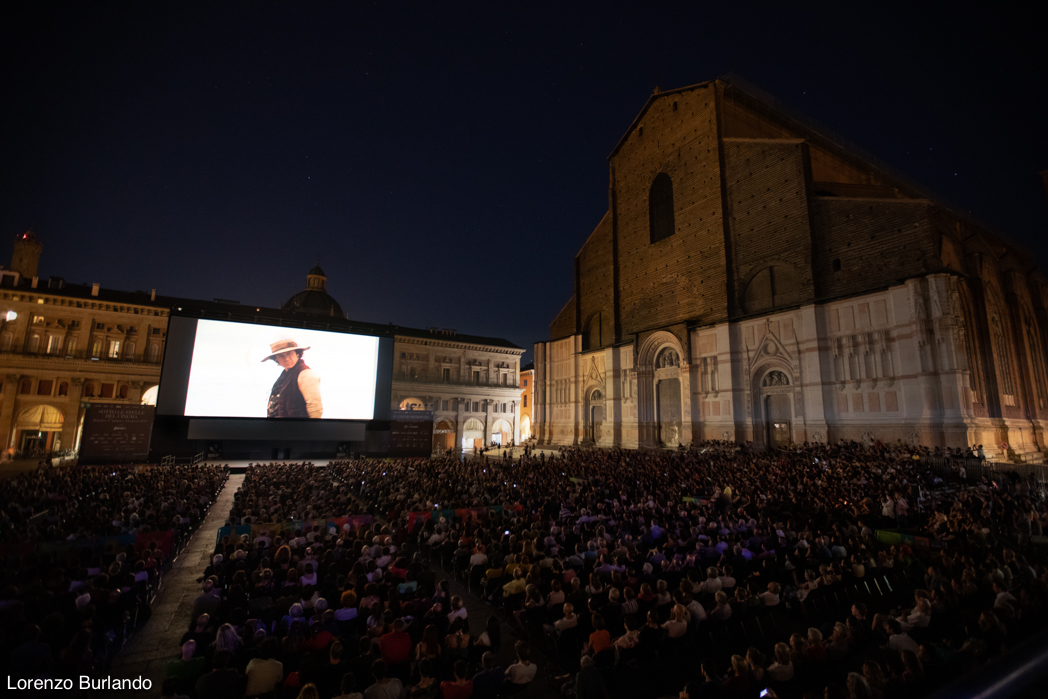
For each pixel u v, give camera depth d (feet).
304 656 28.02
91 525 54.75
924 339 100.42
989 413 111.75
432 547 56.70
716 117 153.48
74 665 28.02
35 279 200.13
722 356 140.87
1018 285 143.02
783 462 99.40
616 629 35.04
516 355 281.95
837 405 115.96
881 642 33.40
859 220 118.52
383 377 186.39
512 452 193.16
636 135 183.73
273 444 173.58
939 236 107.86
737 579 45.27
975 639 26.45
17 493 72.13
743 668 26.13
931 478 80.79
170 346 159.43
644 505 64.75
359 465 123.44
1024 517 53.67
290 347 174.09
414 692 26.73
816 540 48.78
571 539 53.72
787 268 131.34
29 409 190.80
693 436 144.56
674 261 162.50
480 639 32.24
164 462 147.13
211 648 29.37
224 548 48.34
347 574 40.96
